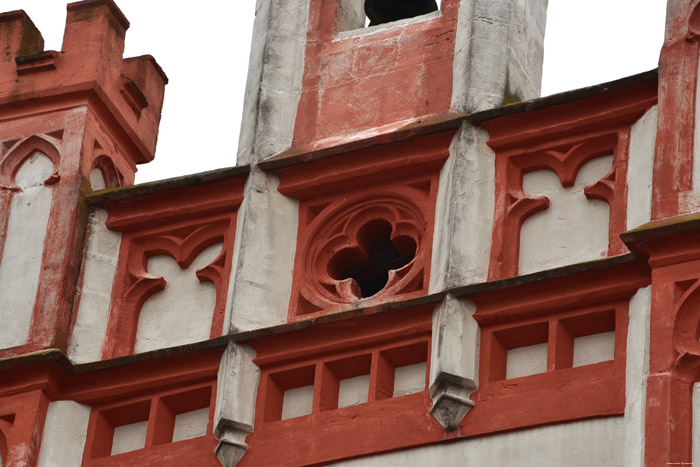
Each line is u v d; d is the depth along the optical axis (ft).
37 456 97.45
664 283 88.94
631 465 86.02
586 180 95.45
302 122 103.30
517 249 94.89
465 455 89.66
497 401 90.43
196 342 97.60
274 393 95.40
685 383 86.69
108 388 98.17
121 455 96.68
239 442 94.07
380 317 94.22
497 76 100.37
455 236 94.89
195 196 102.32
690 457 84.99
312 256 99.14
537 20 104.53
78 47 108.47
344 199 99.86
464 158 97.14
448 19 103.40
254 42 107.04
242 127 103.96
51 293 101.19
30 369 98.89
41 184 105.09
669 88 93.81
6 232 104.12
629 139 95.04
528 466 88.33
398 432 91.40
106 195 103.60
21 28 109.81
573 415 88.48
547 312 91.71
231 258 99.86
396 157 98.99
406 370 93.76
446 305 92.63
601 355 90.53
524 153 96.89
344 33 105.81
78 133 105.91
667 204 90.79
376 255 100.89
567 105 96.53
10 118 107.34
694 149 91.91
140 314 101.04
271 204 100.53
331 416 93.30
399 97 101.96
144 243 102.83
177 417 97.35
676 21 95.55
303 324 95.09
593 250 93.50
